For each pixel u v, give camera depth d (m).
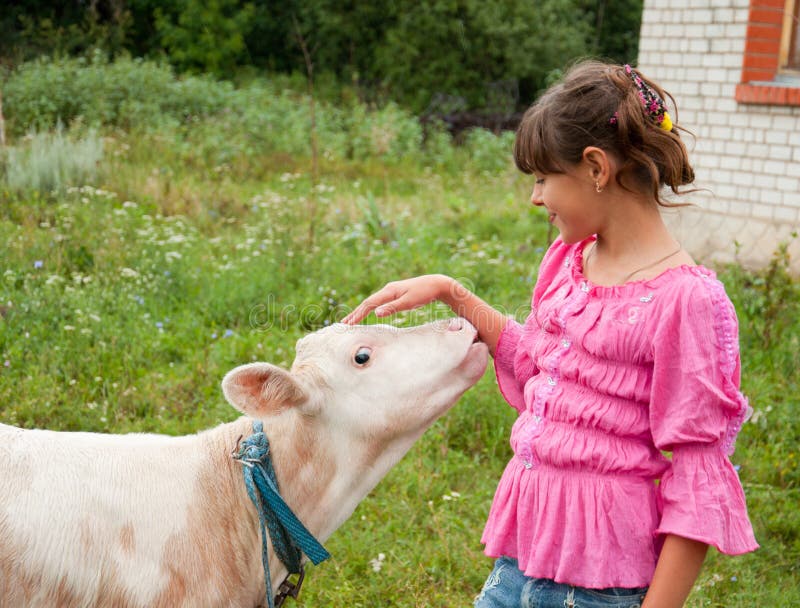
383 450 2.41
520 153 2.05
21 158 9.16
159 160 11.07
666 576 1.86
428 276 2.52
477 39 23.59
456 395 2.42
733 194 8.43
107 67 15.36
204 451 2.36
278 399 2.23
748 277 7.59
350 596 3.31
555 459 2.02
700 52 8.55
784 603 3.41
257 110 14.65
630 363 1.96
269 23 25.48
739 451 4.56
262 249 7.15
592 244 2.22
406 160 14.34
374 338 2.39
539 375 2.18
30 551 2.07
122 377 4.79
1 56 20.81
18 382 4.60
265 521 2.29
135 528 2.18
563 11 24.91
